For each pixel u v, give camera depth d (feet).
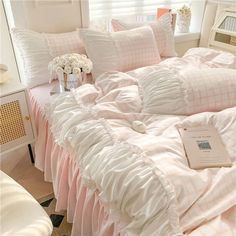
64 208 4.44
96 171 3.04
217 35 8.09
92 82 5.67
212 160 3.09
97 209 3.25
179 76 4.36
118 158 2.96
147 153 2.98
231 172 2.77
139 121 3.92
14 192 3.10
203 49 6.66
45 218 2.87
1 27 5.95
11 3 5.47
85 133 3.56
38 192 5.27
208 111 4.16
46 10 5.97
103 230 3.08
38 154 5.27
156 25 6.81
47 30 6.19
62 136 3.89
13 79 5.25
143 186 2.60
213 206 2.48
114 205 2.83
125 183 2.69
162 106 4.19
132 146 3.09
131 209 2.62
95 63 5.75
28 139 5.25
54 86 5.55
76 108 4.22
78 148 3.54
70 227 4.50
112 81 5.04
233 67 5.69
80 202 3.63
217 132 3.55
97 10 7.42
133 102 4.46
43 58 5.61
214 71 4.49
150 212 2.44
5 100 4.66
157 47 6.61
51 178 5.14
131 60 5.82
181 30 8.60
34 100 5.31
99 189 3.06
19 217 2.79
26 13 5.73
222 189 2.60
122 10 7.86
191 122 3.78
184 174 2.65
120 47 5.69
